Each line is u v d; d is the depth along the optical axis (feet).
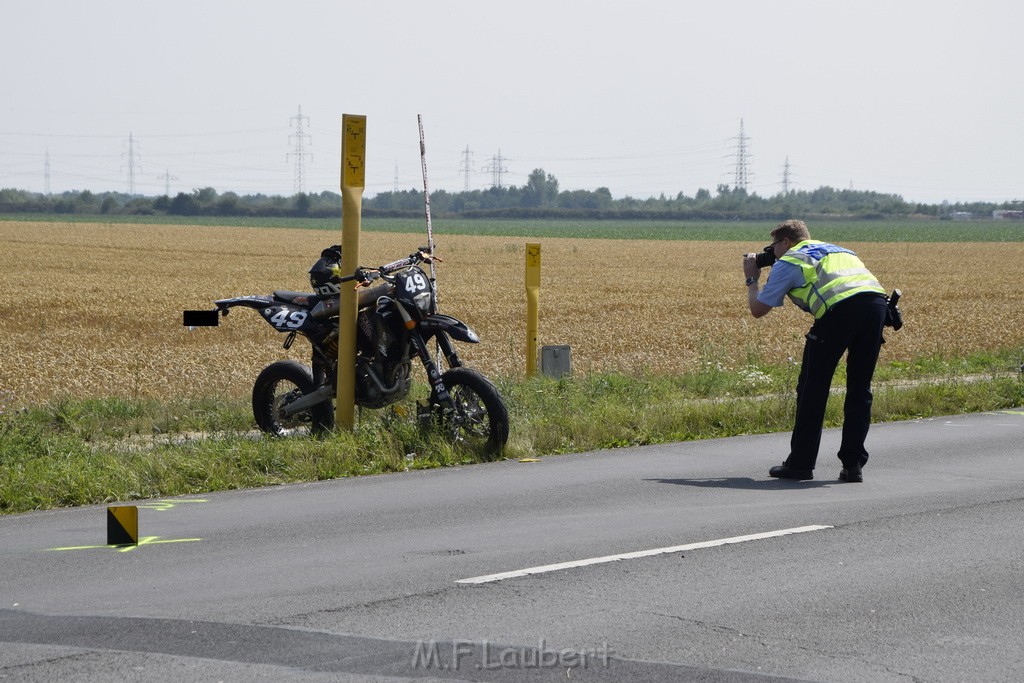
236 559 80.84
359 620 66.74
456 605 69.82
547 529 90.07
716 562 80.12
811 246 111.86
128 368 217.15
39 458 113.09
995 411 165.99
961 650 62.54
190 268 646.33
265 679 57.00
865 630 65.72
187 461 111.45
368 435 122.42
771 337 289.53
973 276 650.43
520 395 151.94
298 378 130.62
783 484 109.50
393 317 125.39
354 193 126.00
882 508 98.27
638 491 105.70
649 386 177.37
